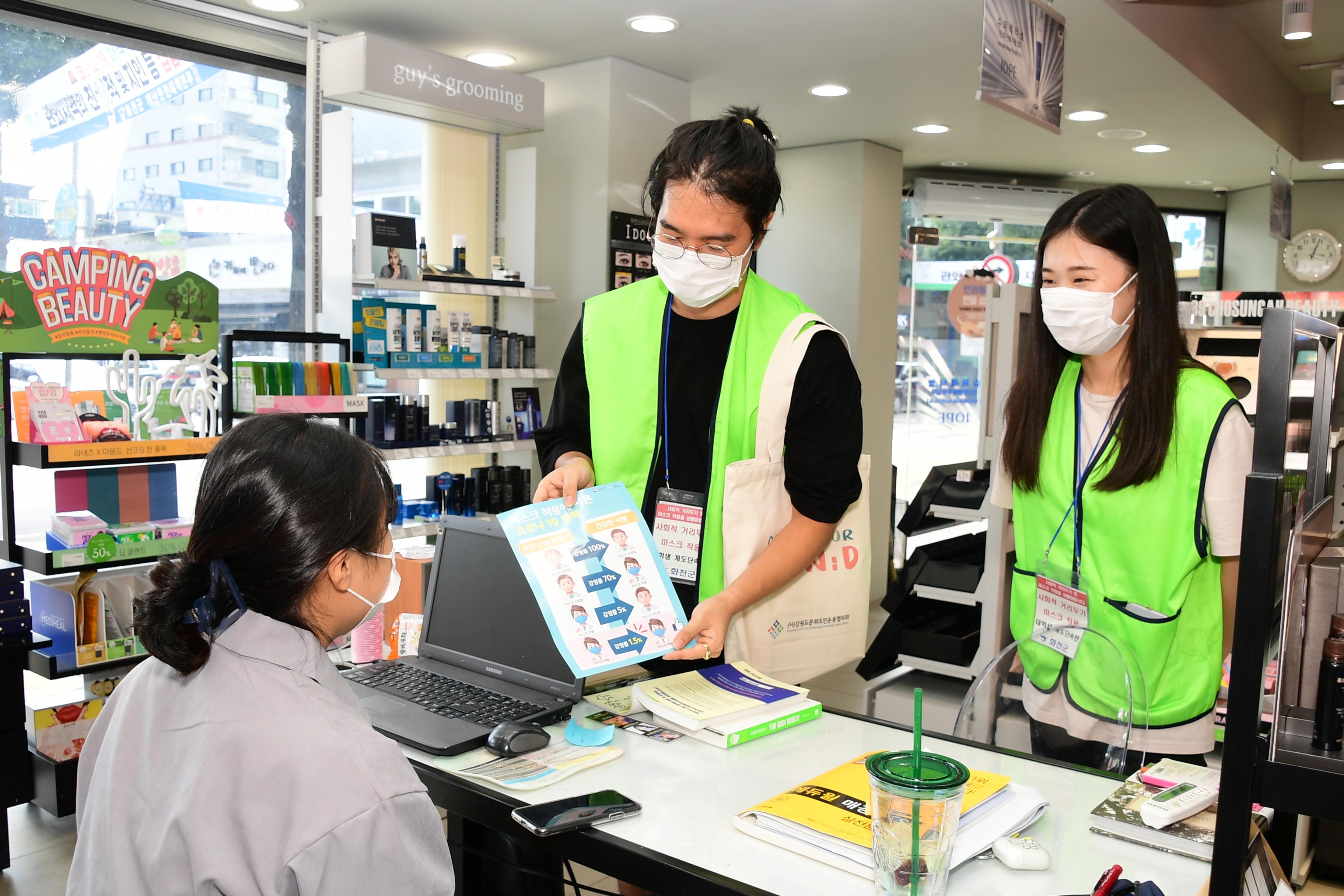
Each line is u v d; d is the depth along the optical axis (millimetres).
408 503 4312
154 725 918
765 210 1647
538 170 4984
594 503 1569
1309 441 1074
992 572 3486
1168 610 1730
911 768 1033
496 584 1724
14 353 2945
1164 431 1671
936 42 4414
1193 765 1429
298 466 904
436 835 890
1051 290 1759
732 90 5273
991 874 1165
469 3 3932
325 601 969
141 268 3268
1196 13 4730
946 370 7805
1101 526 1785
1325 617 1013
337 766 844
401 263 4070
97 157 3812
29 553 2898
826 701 4145
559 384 2031
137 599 913
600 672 1411
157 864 845
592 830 1229
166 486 3230
